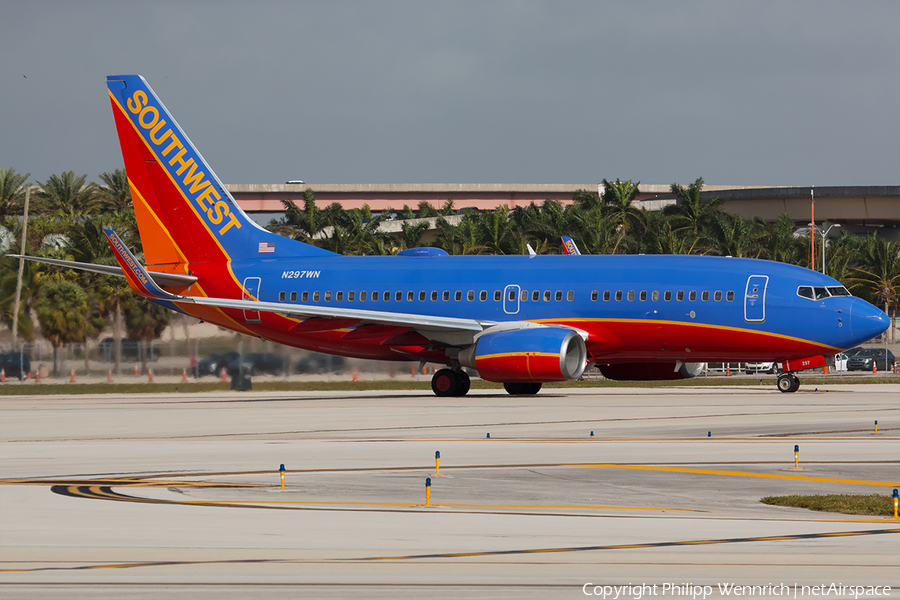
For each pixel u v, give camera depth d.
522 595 38.97
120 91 180.12
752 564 44.62
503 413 126.25
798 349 152.38
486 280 165.00
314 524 54.53
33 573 42.72
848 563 44.91
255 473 74.62
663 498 63.75
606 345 159.38
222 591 39.53
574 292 160.00
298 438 99.00
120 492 65.81
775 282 152.88
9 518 56.19
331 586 40.38
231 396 170.75
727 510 59.59
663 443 92.69
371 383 197.12
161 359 198.00
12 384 192.88
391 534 51.72
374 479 71.44
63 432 106.19
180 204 179.75
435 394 165.75
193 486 68.44
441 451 87.12
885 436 97.69
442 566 44.19
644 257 161.50
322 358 198.25
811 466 77.50
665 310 155.62
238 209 178.75
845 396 154.12
